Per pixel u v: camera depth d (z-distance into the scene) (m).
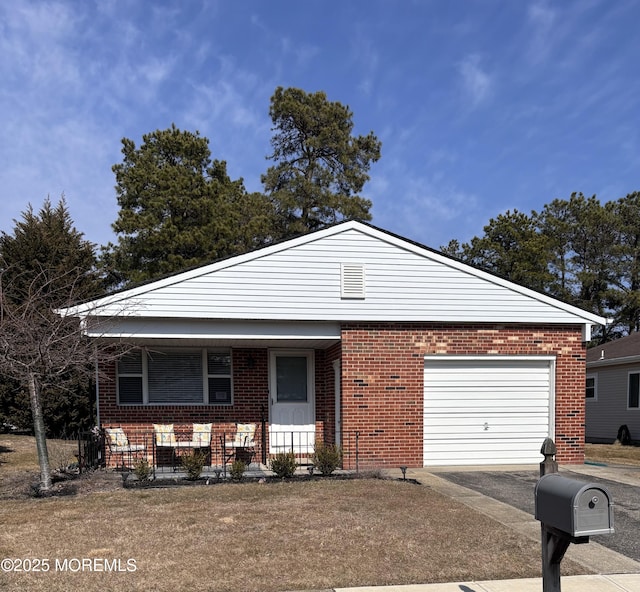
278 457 9.90
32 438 16.97
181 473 10.14
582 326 12.00
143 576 5.04
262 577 5.05
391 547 5.88
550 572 4.06
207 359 12.27
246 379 12.37
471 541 6.12
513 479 9.85
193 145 26.66
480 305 11.60
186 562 5.40
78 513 7.23
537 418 11.84
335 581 4.98
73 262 17.75
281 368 12.60
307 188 28.67
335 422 12.06
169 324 10.65
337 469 10.88
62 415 17.16
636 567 5.57
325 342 11.73
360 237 11.30
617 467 11.62
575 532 3.64
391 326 11.34
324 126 30.00
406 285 11.38
